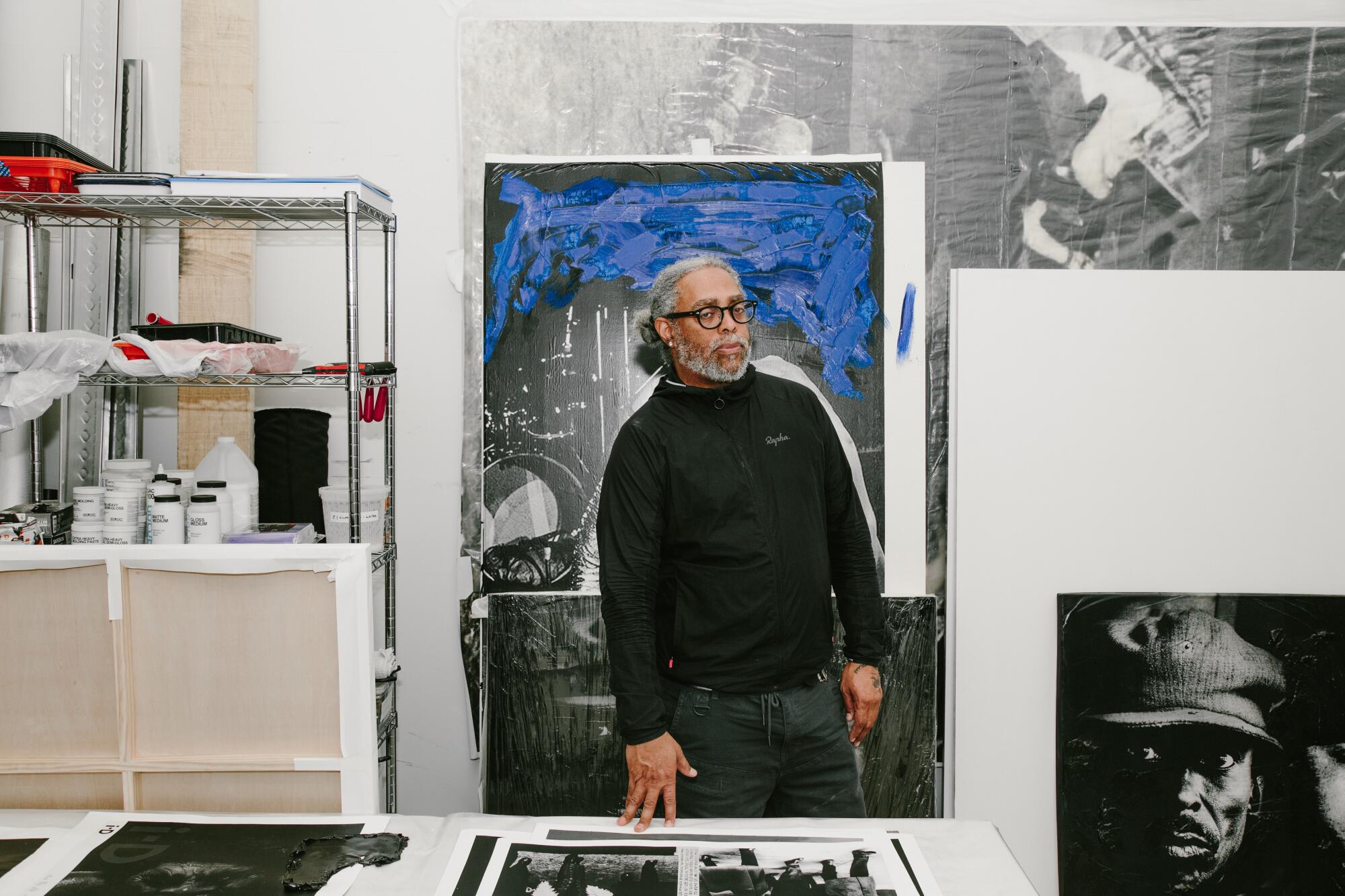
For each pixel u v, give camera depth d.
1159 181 2.02
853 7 1.99
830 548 1.64
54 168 1.50
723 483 1.46
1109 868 1.90
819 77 2.00
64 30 1.95
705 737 1.46
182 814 1.18
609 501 1.50
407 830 1.15
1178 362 1.96
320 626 1.19
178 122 1.93
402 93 1.99
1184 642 1.93
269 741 1.20
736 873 1.05
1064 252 2.02
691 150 2.00
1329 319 1.95
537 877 1.04
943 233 2.02
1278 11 2.00
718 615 1.46
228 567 1.17
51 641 1.18
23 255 1.85
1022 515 1.95
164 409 1.99
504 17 1.98
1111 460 1.96
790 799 1.53
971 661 1.95
